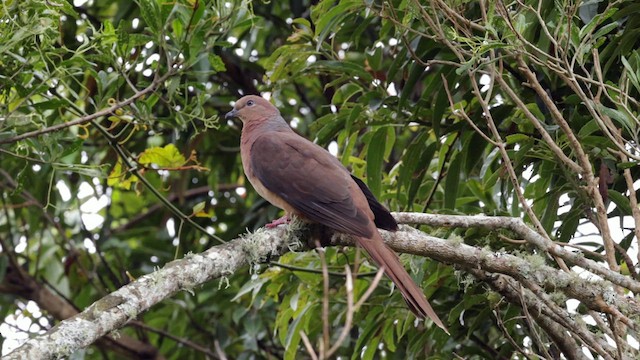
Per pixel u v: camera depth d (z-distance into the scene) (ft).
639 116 30.40
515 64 35.78
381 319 37.68
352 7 33.63
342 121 37.83
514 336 38.11
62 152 32.30
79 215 48.60
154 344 52.29
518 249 33.68
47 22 29.30
